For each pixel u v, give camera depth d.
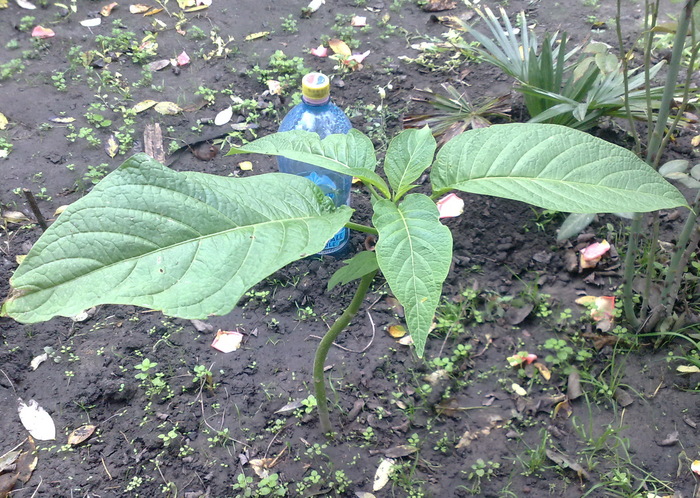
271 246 1.20
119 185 1.16
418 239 1.24
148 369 2.55
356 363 2.61
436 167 1.50
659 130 2.16
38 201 3.21
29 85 3.88
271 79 4.01
